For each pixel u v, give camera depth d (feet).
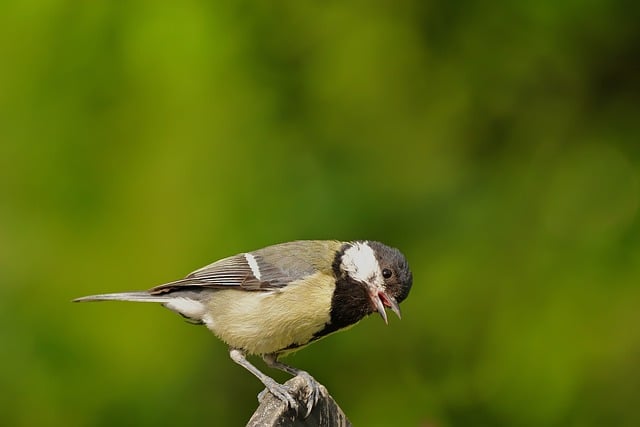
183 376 39.17
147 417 38.96
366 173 41.70
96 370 38.70
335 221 40.42
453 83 43.27
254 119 40.68
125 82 39.52
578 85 43.73
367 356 41.19
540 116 43.96
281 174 40.47
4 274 38.78
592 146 43.04
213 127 39.99
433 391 40.96
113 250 39.01
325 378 41.16
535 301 40.50
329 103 42.60
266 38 41.68
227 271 29.58
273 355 30.22
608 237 40.68
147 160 39.42
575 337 39.65
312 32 42.75
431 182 42.29
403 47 43.04
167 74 39.55
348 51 42.93
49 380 38.55
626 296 39.63
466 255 41.34
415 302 41.27
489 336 40.68
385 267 29.66
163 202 39.22
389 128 42.80
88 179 39.42
